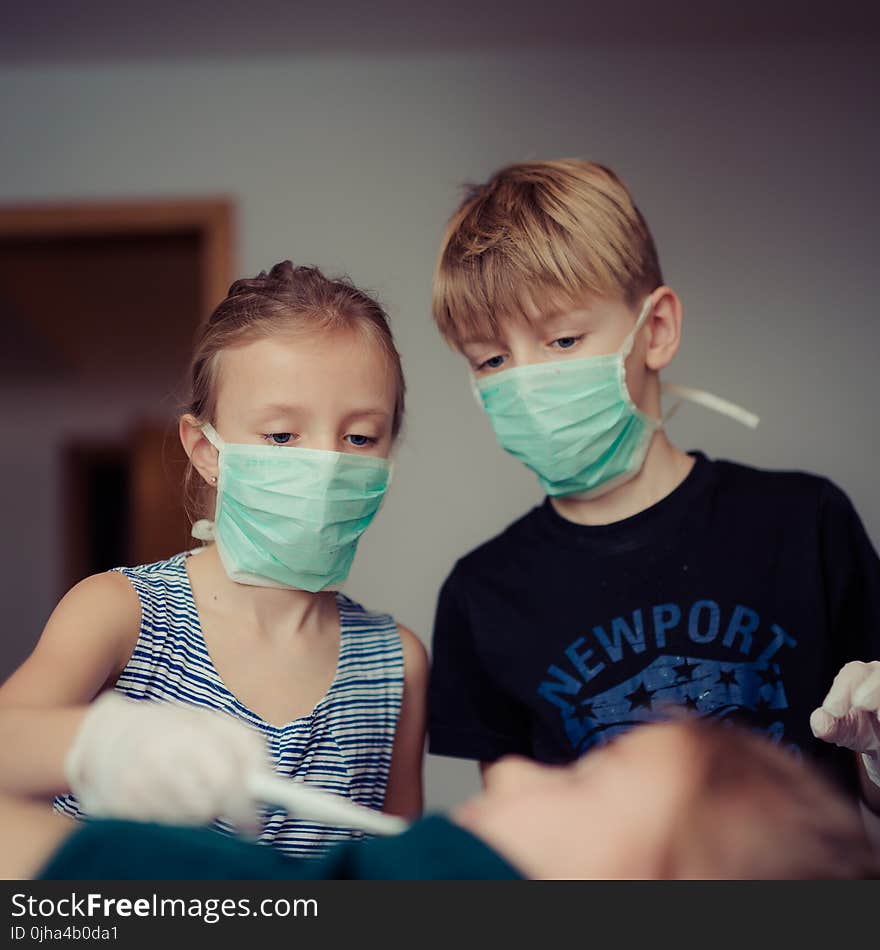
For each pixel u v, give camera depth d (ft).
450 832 1.60
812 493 4.59
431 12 8.73
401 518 9.06
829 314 9.05
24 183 9.50
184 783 1.86
